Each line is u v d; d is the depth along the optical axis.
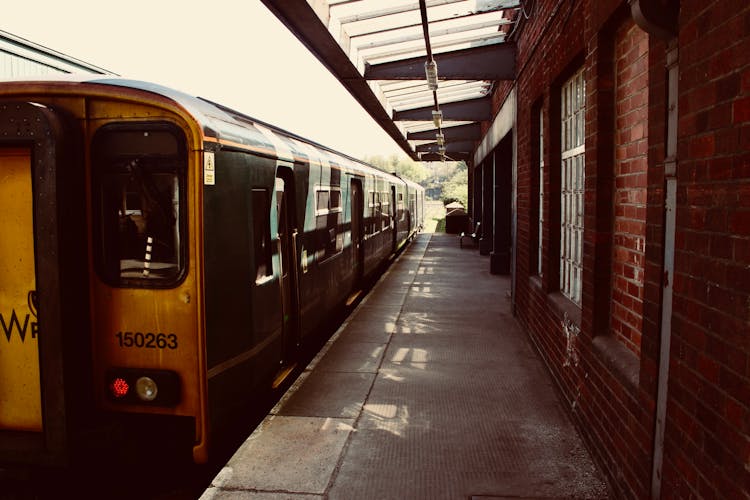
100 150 3.92
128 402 3.95
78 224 3.84
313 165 7.11
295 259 6.27
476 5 7.30
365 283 12.89
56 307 3.67
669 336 2.69
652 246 2.94
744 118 1.96
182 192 3.90
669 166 2.65
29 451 3.75
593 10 4.26
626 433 3.38
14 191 3.76
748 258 1.93
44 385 3.70
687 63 2.40
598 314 4.27
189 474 4.47
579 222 5.40
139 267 3.93
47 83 3.90
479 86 13.06
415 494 3.72
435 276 14.35
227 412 4.27
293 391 5.72
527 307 7.89
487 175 19.52
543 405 5.30
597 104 4.17
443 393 5.64
